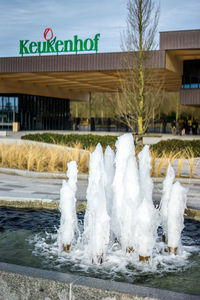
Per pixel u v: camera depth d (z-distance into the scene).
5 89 42.91
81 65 33.12
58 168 14.52
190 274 4.89
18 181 12.24
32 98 49.00
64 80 42.56
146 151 6.44
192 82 39.66
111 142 21.84
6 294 4.12
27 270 4.15
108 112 71.50
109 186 6.23
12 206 8.59
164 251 5.77
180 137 34.50
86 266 5.10
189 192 10.52
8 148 17.69
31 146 17.14
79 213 8.12
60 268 5.03
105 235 5.17
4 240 6.17
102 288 3.76
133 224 5.44
